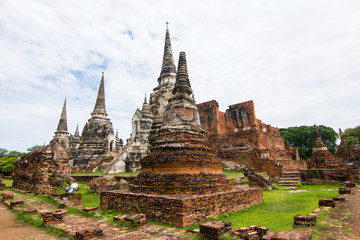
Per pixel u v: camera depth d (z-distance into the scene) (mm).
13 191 20641
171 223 8742
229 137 33969
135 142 34156
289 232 6031
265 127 46312
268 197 16016
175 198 9000
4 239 7711
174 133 12602
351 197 12828
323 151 32500
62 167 25531
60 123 50375
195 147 12180
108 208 11625
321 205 10562
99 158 39562
